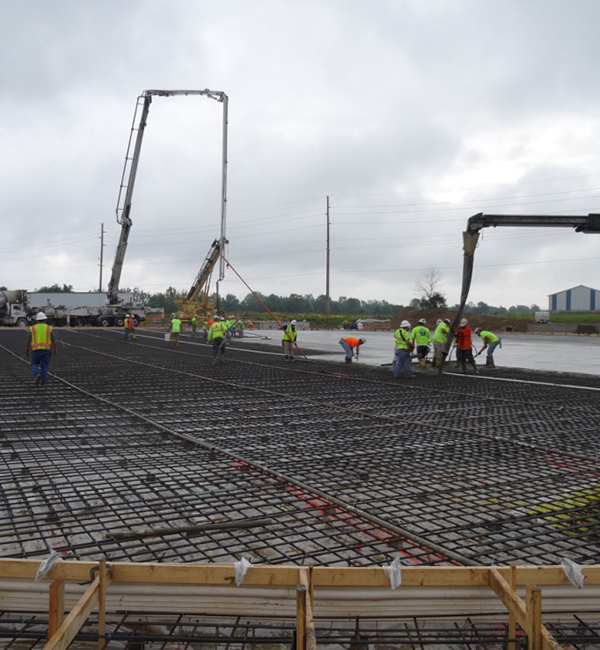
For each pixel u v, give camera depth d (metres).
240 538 3.81
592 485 5.15
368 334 42.47
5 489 4.96
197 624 2.50
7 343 26.47
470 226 12.91
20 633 2.50
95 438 7.03
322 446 6.64
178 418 8.43
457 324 13.98
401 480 5.26
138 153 39.69
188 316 41.25
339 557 3.54
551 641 1.99
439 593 2.49
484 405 9.70
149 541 3.73
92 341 28.94
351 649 2.51
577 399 10.40
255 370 15.41
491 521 4.17
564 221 12.52
